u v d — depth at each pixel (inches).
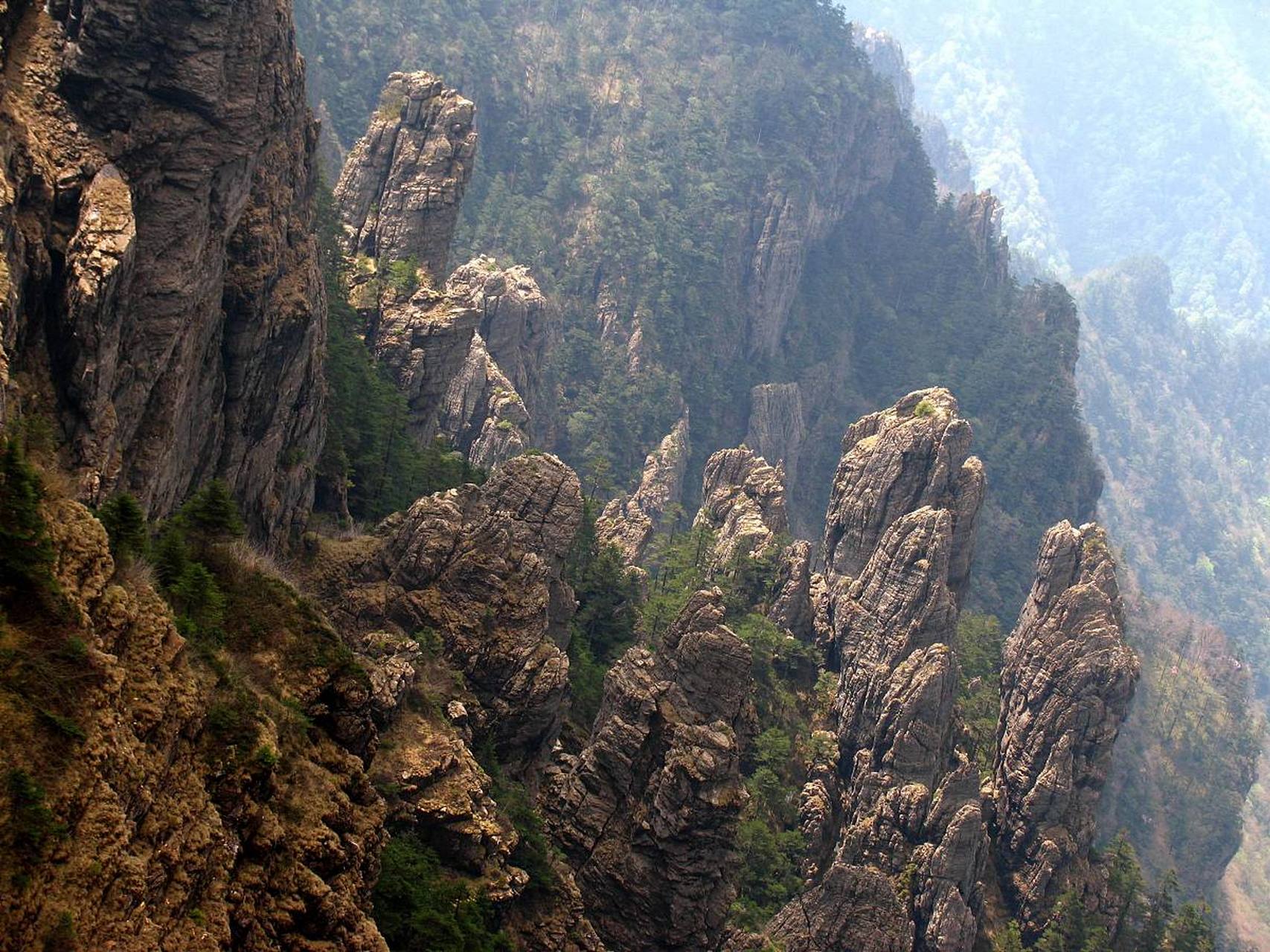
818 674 5521.7
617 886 3006.9
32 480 1299.2
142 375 2326.5
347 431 4254.4
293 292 3036.4
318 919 1435.8
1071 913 5103.3
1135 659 5428.2
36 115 2183.8
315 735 1605.6
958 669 5295.3
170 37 2348.7
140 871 1181.7
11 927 1064.2
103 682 1237.7
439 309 5310.0
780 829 4832.7
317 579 3196.4
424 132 5836.6
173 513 2529.5
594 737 3223.4
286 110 2955.2
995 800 5334.6
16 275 1907.0
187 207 2402.8
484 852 2581.2
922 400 5999.0
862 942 4067.4
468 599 3243.1
